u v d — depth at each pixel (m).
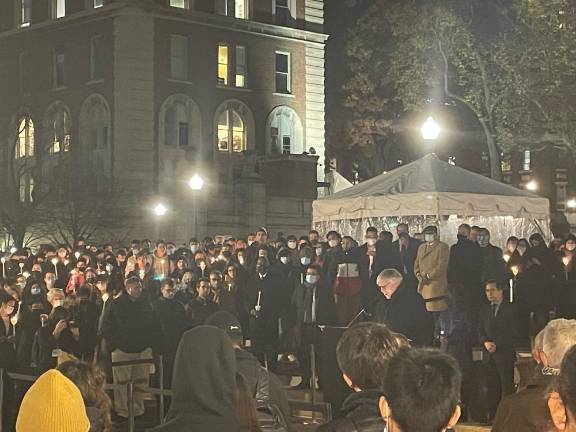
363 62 56.19
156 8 47.66
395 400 3.40
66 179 44.31
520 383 6.71
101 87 48.12
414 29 49.53
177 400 4.62
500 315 13.20
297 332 18.03
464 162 65.31
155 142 47.56
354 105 57.06
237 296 19.66
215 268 22.20
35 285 17.84
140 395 15.03
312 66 54.69
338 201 23.11
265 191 46.19
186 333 4.66
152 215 45.81
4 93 52.62
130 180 46.31
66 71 50.16
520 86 43.72
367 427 4.52
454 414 3.45
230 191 49.94
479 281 18.08
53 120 50.56
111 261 24.36
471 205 21.81
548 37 40.16
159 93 47.88
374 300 16.69
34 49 51.81
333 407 11.41
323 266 18.64
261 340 18.00
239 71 51.69
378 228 26.95
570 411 3.19
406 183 22.28
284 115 53.28
